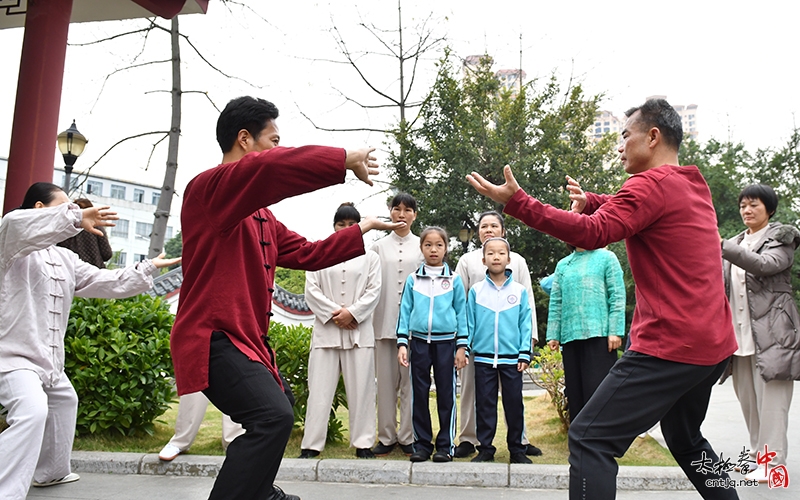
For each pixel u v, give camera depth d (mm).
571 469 2412
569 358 4609
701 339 2391
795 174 24953
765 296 4125
